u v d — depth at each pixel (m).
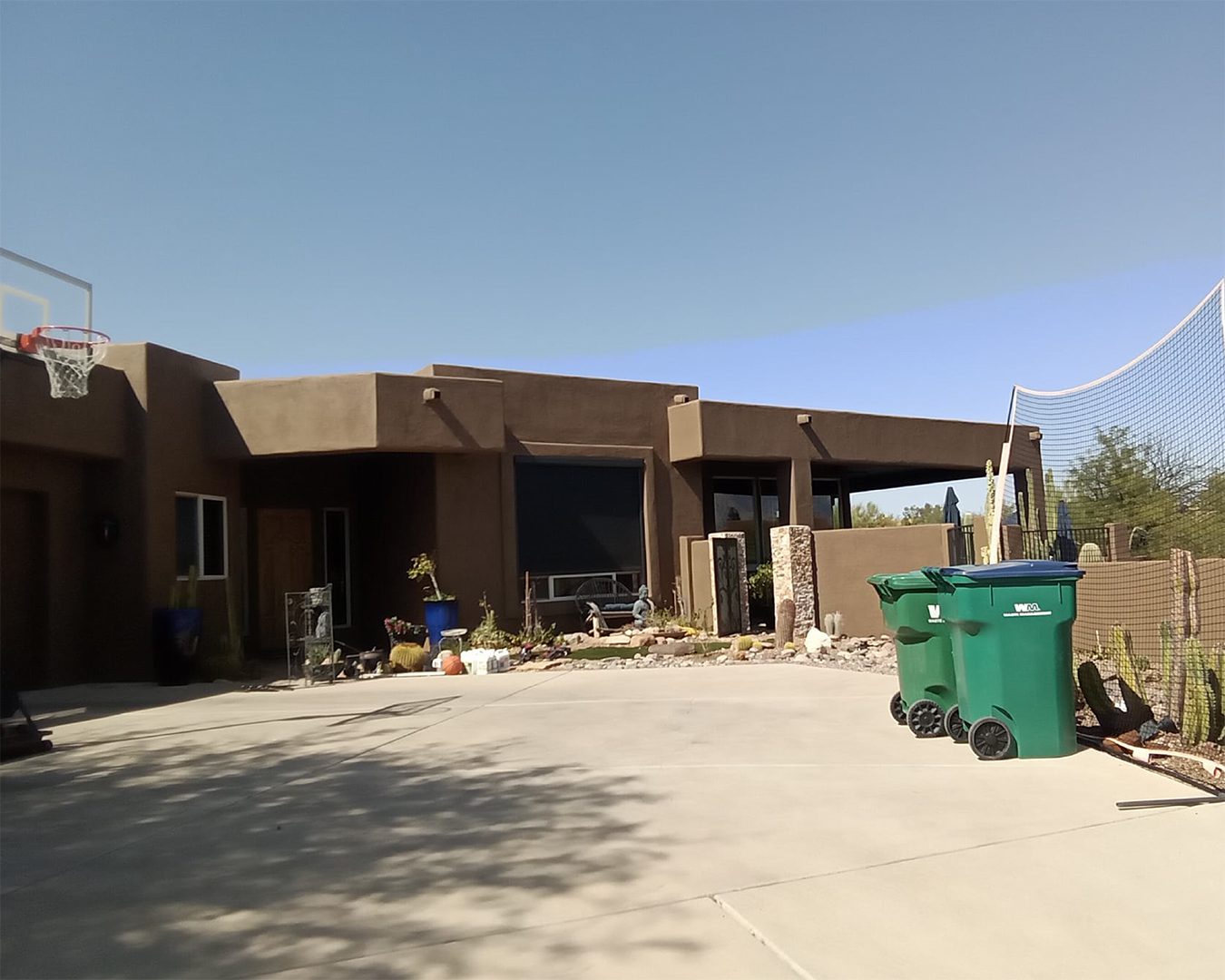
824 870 5.04
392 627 15.77
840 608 17.47
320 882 5.09
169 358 15.21
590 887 4.89
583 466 19.14
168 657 13.74
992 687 7.55
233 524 16.75
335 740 9.20
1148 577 12.52
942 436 24.02
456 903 4.72
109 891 5.04
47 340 12.87
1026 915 4.40
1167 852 5.19
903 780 6.89
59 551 14.01
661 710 10.24
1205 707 7.43
